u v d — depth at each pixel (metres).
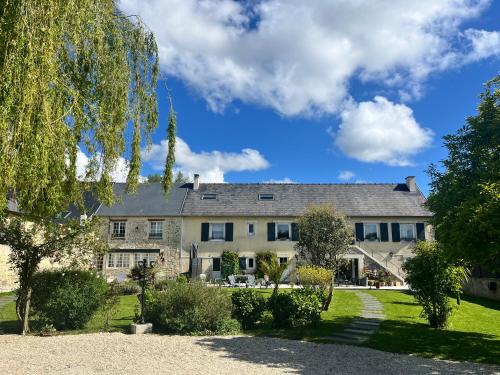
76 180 7.82
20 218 10.81
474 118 12.08
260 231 27.14
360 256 25.91
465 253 8.70
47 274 11.65
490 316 15.24
